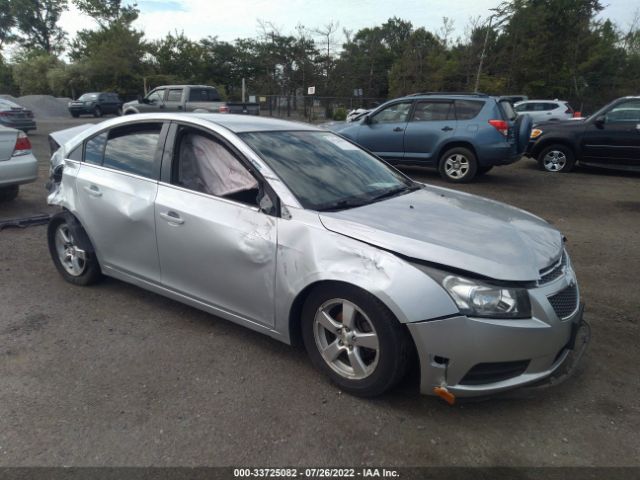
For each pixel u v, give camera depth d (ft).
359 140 35.83
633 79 125.08
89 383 10.16
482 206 12.17
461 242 9.43
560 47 115.24
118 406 9.45
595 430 9.14
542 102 71.20
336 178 11.88
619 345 12.21
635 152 35.78
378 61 138.00
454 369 8.74
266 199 10.60
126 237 12.86
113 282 15.30
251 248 10.48
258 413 9.33
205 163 11.78
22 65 168.45
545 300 8.96
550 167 39.47
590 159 37.73
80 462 8.05
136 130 13.19
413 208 11.17
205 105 59.21
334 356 9.96
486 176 36.70
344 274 9.23
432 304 8.61
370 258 9.12
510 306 8.66
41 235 19.81
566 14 114.73
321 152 12.75
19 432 8.70
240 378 10.44
